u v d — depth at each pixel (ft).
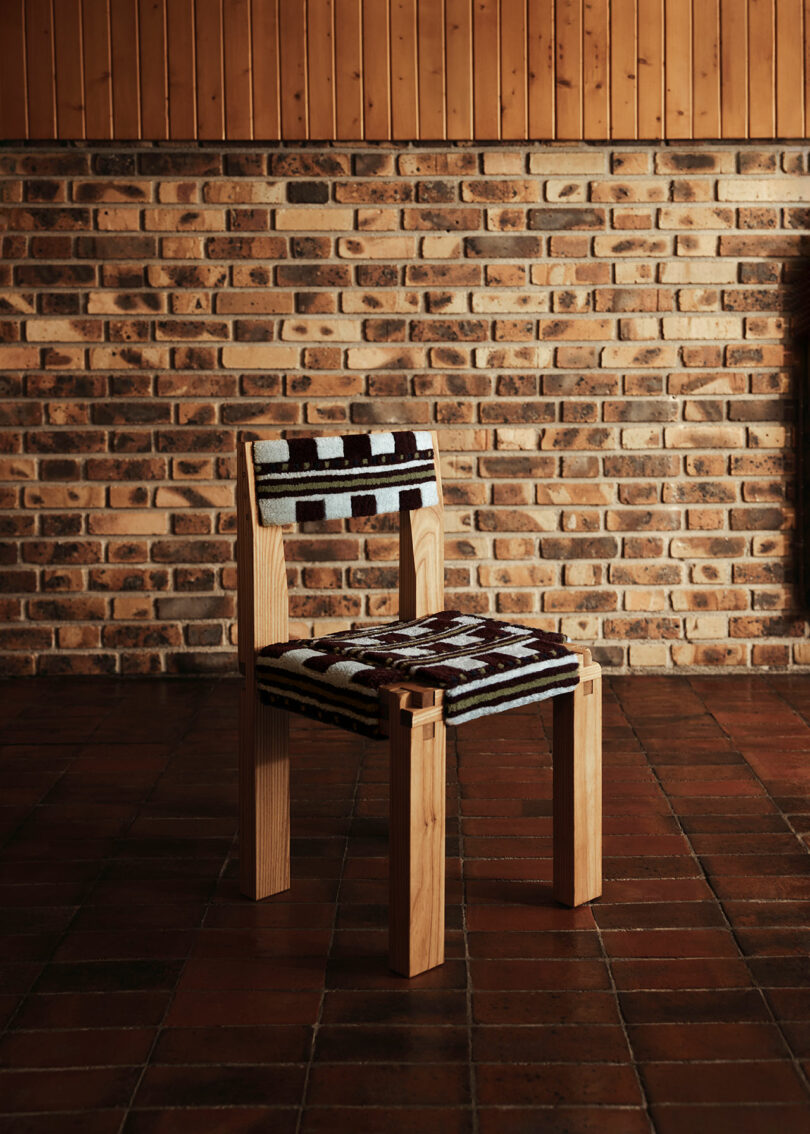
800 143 11.33
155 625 11.73
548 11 11.18
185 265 11.38
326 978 5.89
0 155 11.26
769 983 5.80
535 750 9.43
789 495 11.64
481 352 11.48
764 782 8.63
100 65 11.18
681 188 11.33
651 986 5.78
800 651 11.79
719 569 11.70
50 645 11.75
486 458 11.60
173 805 8.29
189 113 11.22
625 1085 4.96
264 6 11.15
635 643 11.76
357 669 6.00
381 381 11.50
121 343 11.44
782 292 11.44
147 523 11.61
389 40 11.20
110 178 11.30
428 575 7.29
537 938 6.30
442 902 5.99
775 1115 4.76
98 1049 5.26
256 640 6.59
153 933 6.40
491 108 11.26
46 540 11.62
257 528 6.51
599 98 11.26
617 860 7.28
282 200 11.34
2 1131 4.67
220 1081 5.01
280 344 11.46
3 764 9.16
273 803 6.78
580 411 11.54
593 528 11.66
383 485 6.96
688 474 11.61
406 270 11.39
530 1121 4.73
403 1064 5.13
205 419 11.51
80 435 11.51
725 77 11.24
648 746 9.50
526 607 11.74
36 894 6.88
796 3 11.18
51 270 11.35
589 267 11.41
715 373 11.50
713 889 6.87
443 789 5.91
